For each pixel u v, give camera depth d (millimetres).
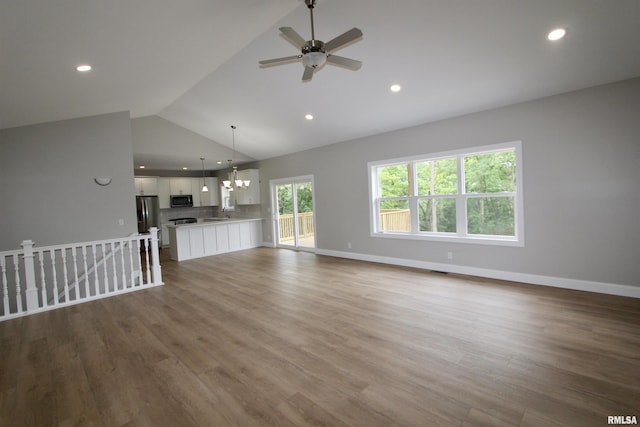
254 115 5762
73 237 4863
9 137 4418
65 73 3119
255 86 4750
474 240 4617
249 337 2932
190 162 8078
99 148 5051
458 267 4824
